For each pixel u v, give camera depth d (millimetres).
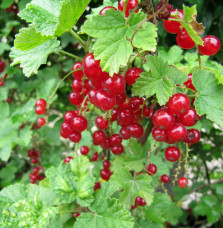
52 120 293
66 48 272
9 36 334
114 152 162
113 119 145
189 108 115
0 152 265
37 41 114
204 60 194
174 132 113
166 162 250
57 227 151
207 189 329
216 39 113
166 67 111
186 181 140
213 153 303
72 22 111
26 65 126
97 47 94
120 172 156
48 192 147
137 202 177
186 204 467
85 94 149
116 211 132
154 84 110
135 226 203
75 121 141
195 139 130
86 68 105
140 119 142
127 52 96
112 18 96
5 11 328
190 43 116
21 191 142
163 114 109
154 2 157
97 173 242
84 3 104
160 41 229
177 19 104
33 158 328
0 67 335
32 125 303
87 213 136
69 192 141
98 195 141
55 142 287
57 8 122
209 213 300
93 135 156
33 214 131
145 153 155
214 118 111
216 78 115
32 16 116
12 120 277
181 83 113
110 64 94
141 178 154
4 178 372
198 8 185
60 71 323
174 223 332
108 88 107
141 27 97
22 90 310
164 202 193
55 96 257
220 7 206
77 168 148
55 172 151
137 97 135
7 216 128
